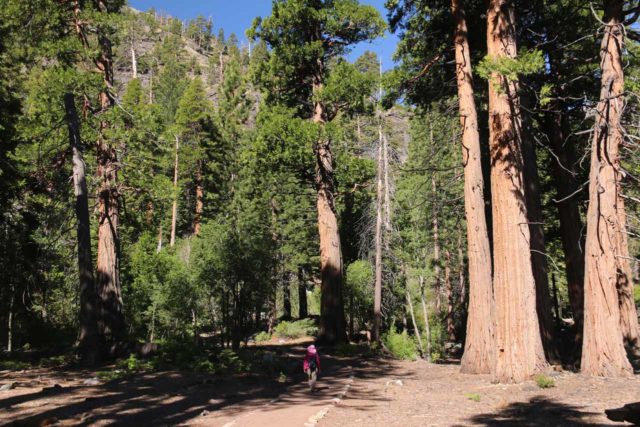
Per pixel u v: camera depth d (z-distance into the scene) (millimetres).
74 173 16078
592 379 10352
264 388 11875
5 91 20344
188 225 47812
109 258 17062
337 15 22094
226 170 44531
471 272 14320
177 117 46719
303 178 24453
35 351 18203
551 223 22875
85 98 16594
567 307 48875
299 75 24500
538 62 9508
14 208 21156
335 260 22844
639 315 24578
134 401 9484
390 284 28438
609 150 11195
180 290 24234
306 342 27547
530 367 11289
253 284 21703
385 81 17078
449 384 12305
